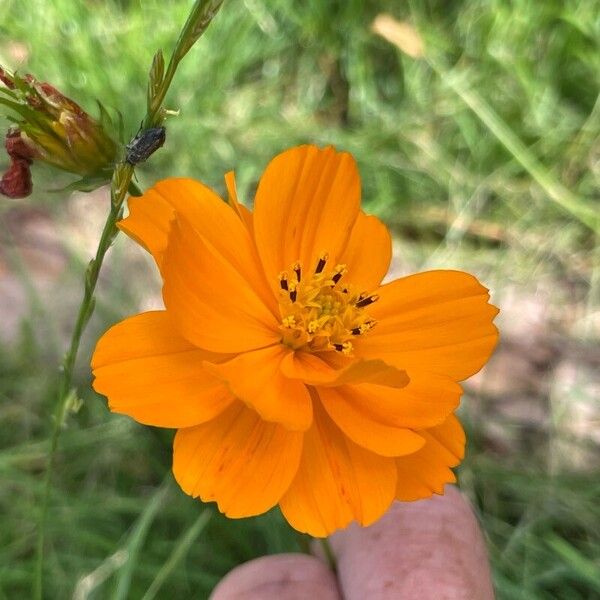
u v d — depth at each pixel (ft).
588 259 0.64
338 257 0.29
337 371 0.26
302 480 0.25
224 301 0.26
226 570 0.47
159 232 0.25
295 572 0.35
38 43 0.68
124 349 0.24
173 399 0.24
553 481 0.50
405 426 0.25
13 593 0.45
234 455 0.24
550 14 0.72
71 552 0.47
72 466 0.51
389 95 0.74
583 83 0.72
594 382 0.56
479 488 0.51
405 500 0.25
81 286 0.58
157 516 0.48
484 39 0.72
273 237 0.28
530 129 0.69
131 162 0.23
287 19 0.73
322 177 0.28
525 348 0.59
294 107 0.73
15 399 0.54
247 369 0.25
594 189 0.68
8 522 0.47
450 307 0.28
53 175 0.63
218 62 0.70
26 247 0.61
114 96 0.66
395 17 0.74
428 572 0.32
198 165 0.67
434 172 0.68
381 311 0.28
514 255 0.64
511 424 0.54
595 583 0.44
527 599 0.45
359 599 0.32
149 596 0.40
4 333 0.55
